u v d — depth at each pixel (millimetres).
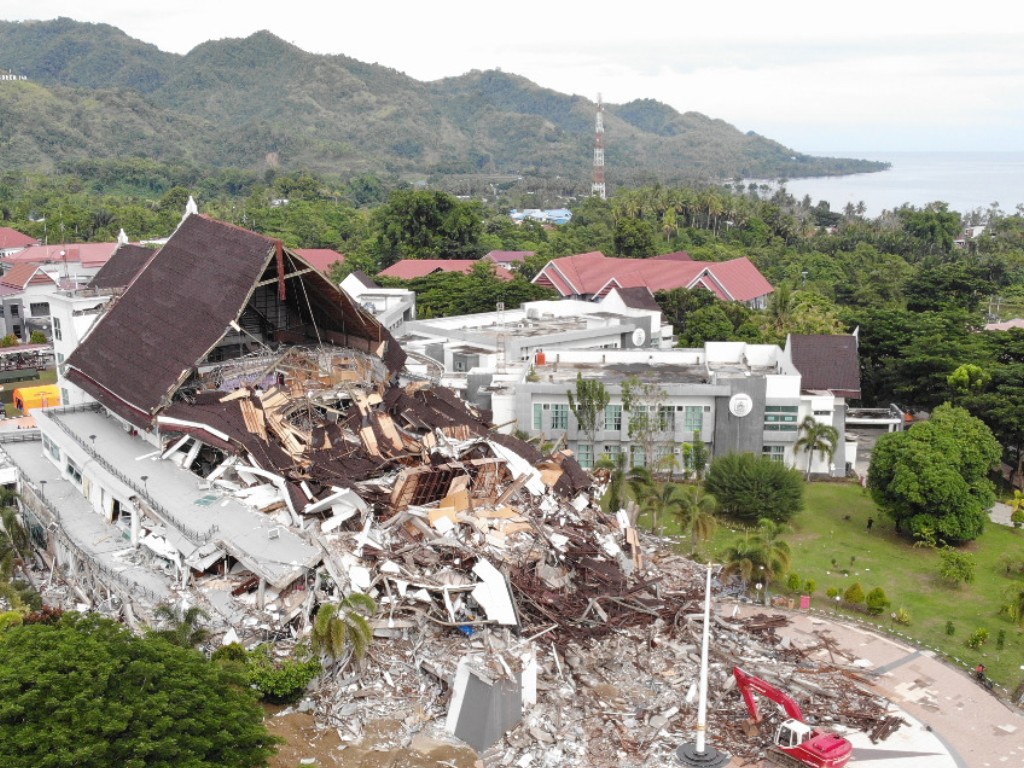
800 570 64625
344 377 70625
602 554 56688
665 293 137875
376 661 45281
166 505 55281
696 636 50312
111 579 52562
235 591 49156
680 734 42875
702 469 80062
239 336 75688
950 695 48250
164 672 34688
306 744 40062
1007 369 92188
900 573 64812
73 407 73938
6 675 32469
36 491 65750
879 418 96188
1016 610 54750
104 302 80375
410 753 40219
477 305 138125
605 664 47531
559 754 41031
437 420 67625
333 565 48406
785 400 81938
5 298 134375
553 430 81875
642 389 79938
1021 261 187125
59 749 29797
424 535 53562
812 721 44625
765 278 165500
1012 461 91438
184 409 61812
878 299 150750
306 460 59156
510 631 47188
